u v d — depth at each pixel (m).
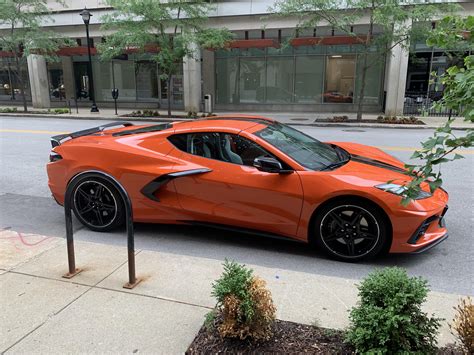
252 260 4.19
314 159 4.41
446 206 4.22
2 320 2.95
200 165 4.44
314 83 23.34
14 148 10.99
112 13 21.17
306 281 3.52
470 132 2.33
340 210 4.02
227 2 20.31
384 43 16.92
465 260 4.19
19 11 21.08
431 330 2.32
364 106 23.03
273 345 2.54
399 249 3.94
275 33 23.11
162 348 2.64
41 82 25.77
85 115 21.67
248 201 4.25
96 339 2.74
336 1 16.83
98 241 4.67
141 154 4.64
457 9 14.70
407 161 9.21
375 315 2.29
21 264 3.82
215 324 2.71
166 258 3.96
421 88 22.56
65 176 4.95
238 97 24.69
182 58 20.45
